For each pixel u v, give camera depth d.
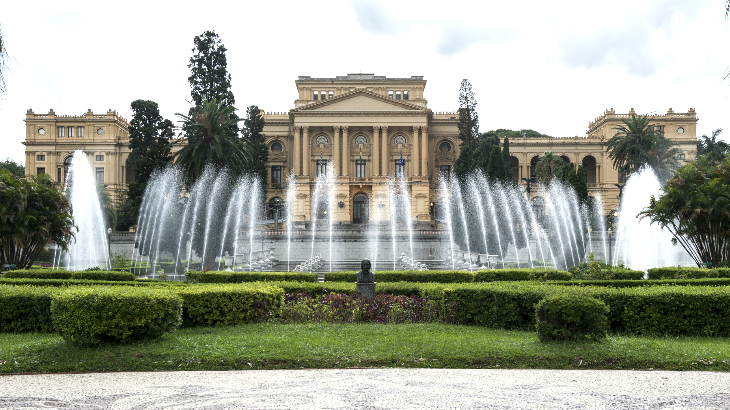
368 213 91.81
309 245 58.22
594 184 98.06
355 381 10.37
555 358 11.64
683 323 14.74
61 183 94.88
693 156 94.31
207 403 9.08
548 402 9.09
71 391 9.80
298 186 88.38
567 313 12.62
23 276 24.98
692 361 11.43
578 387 9.94
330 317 17.16
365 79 100.06
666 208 36.00
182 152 49.47
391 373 10.97
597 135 103.19
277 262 53.72
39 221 34.03
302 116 90.38
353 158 92.50
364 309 17.20
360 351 12.26
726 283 20.05
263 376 10.80
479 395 9.46
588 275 26.02
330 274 24.83
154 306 12.84
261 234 58.38
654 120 95.69
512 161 101.75
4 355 11.87
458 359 11.70
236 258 50.25
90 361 11.57
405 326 15.98
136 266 55.50
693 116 95.00
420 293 19.06
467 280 24.81
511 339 13.73
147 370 11.34
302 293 18.78
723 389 9.81
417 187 88.25
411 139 92.12
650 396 9.42
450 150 96.56
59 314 12.48
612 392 9.64
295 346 12.62
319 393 9.59
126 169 99.00
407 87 99.81
